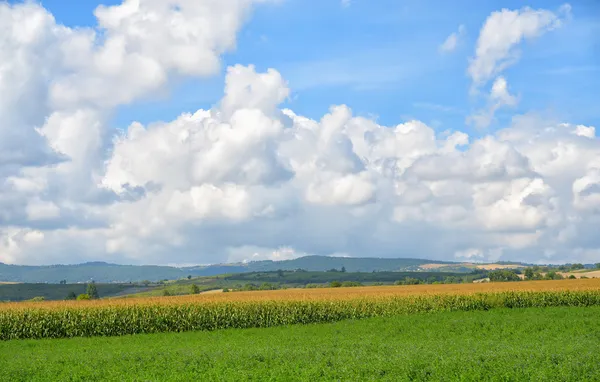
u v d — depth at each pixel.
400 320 45.16
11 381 21.20
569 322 38.44
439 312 52.44
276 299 51.38
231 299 51.50
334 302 50.91
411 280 172.50
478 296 56.34
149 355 25.77
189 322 45.66
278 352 25.03
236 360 23.00
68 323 43.59
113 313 44.69
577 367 19.05
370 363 21.03
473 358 21.05
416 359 21.23
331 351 25.50
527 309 53.84
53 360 25.95
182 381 19.56
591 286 66.00
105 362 24.56
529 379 18.17
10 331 42.69
